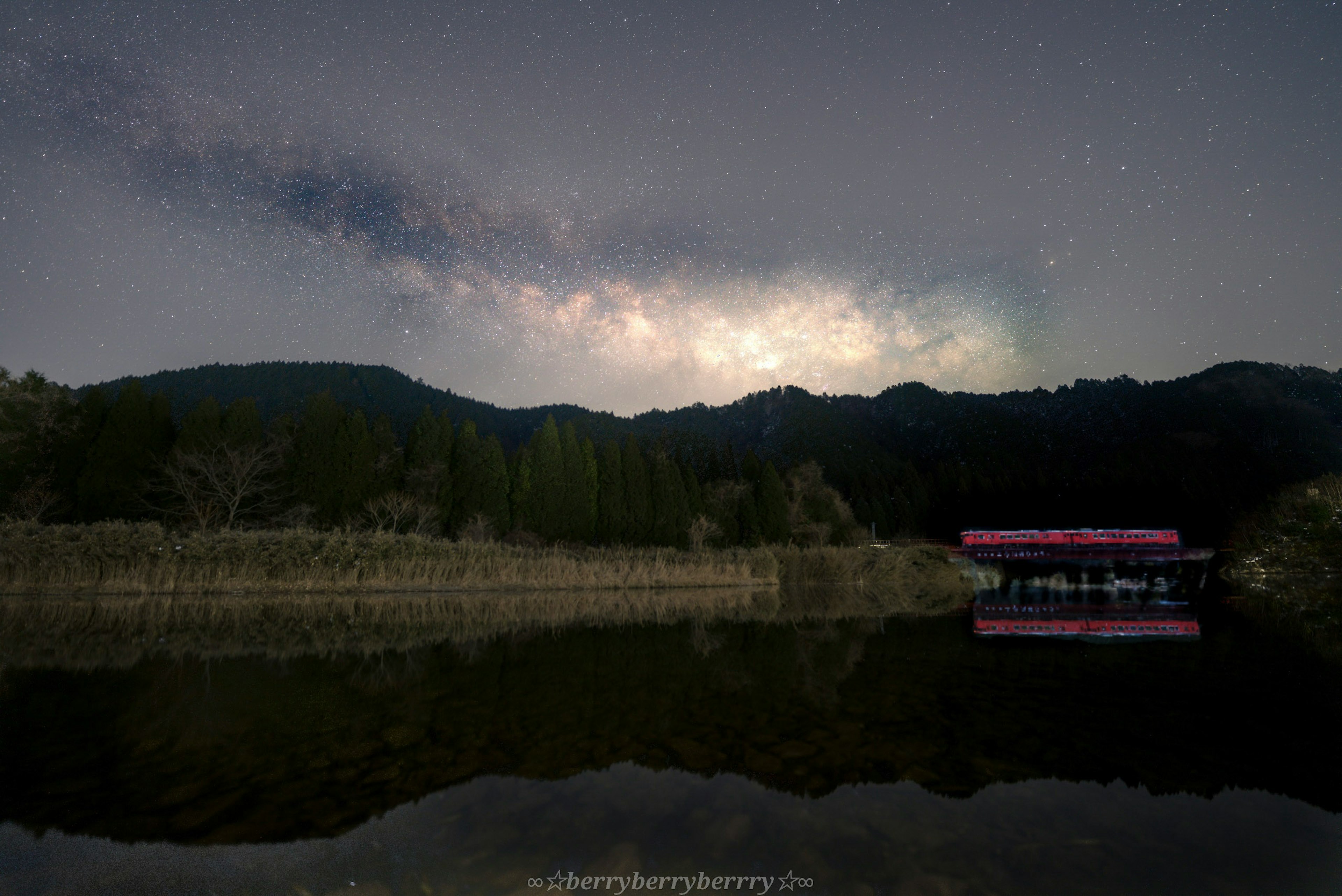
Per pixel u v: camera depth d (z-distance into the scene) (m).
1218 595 12.93
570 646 6.37
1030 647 6.09
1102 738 3.10
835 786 2.53
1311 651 5.74
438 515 27.95
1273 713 3.53
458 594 12.95
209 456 23.91
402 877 1.81
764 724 3.41
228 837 2.07
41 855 1.91
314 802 2.36
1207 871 1.84
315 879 1.77
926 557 22.11
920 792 2.46
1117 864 1.88
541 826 2.16
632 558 18.36
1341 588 14.52
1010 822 2.18
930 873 1.84
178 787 2.49
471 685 4.44
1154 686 4.24
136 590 11.35
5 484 21.45
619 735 3.22
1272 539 18.83
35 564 11.13
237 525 23.27
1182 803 2.34
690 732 3.27
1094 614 9.36
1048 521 70.75
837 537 40.94
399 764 2.78
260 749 2.97
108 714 3.57
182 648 5.99
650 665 5.22
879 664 5.23
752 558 18.42
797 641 6.70
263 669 5.01
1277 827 2.13
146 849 1.98
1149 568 20.62
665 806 2.32
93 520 22.62
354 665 5.18
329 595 12.02
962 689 4.20
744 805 2.34
